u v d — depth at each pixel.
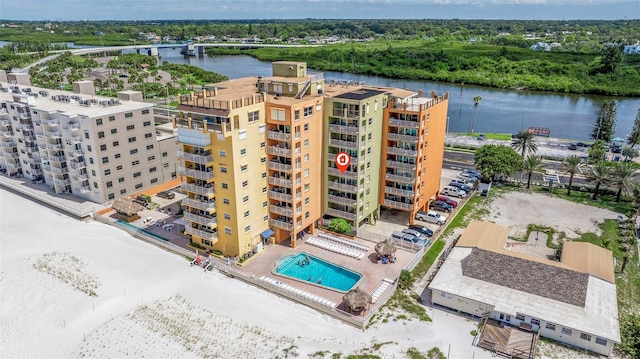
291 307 66.81
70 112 95.12
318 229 88.50
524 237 86.31
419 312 65.19
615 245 83.31
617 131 175.12
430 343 58.78
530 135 119.88
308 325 62.78
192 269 75.88
